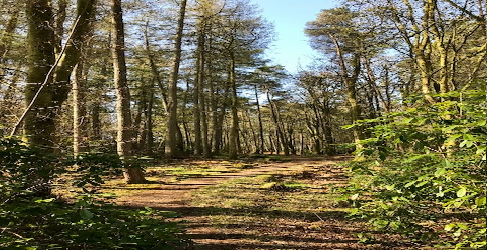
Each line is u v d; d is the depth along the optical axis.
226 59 23.81
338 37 19.56
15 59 8.94
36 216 2.54
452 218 4.48
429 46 11.98
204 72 25.73
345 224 6.31
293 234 5.64
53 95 5.77
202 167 16.11
